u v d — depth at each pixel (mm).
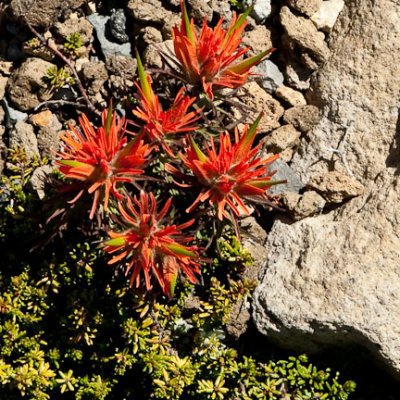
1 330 665
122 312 663
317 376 667
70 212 629
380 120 686
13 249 679
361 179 683
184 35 631
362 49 695
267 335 673
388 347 651
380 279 654
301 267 669
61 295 674
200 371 672
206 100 640
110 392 682
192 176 626
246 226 673
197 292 680
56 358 665
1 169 688
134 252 619
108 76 694
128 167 615
